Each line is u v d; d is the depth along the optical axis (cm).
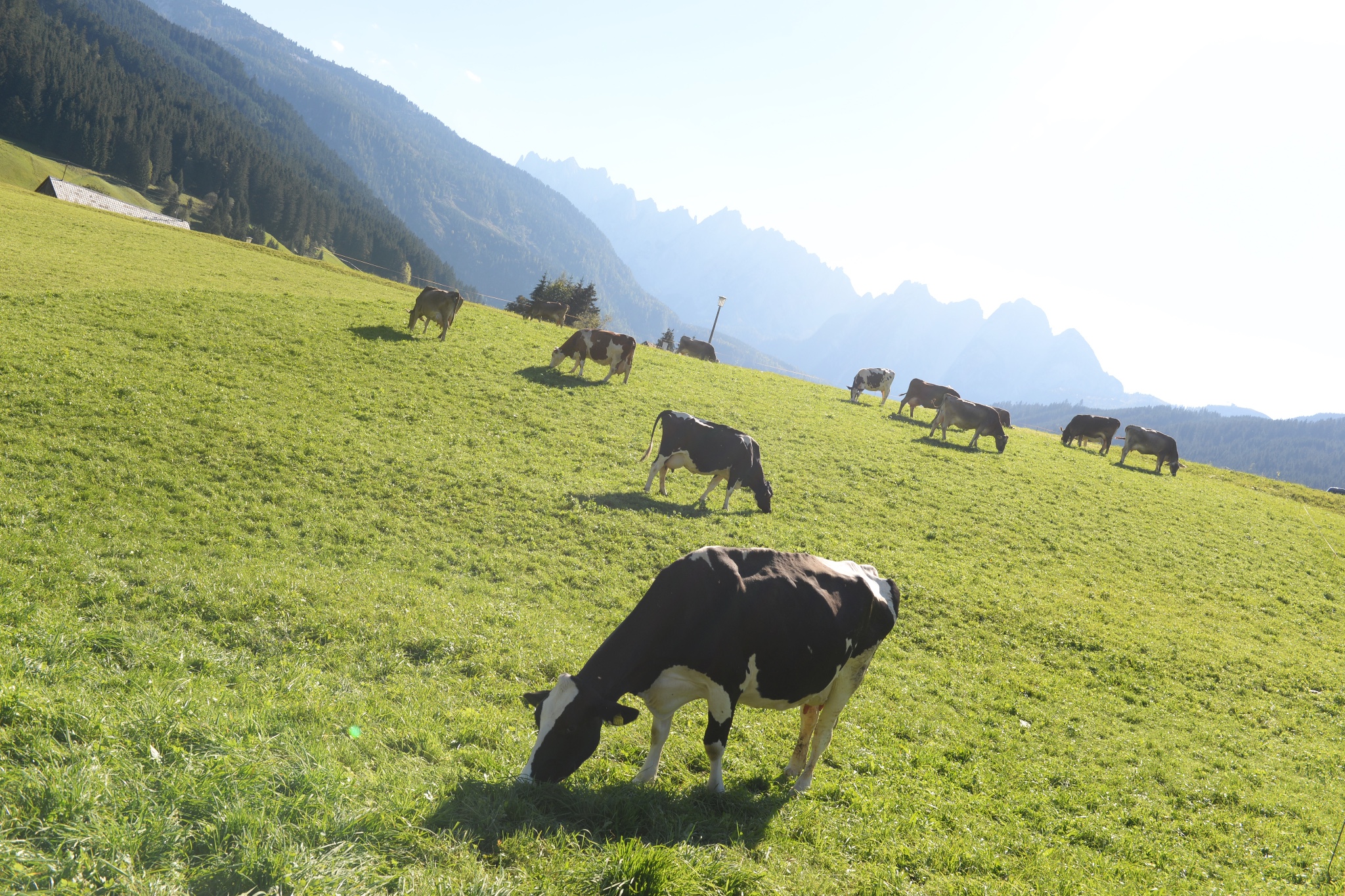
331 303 3516
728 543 1919
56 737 571
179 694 717
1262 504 3591
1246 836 1030
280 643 1065
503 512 1861
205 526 1481
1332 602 2420
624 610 1488
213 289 3266
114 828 458
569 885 546
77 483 1544
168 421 1920
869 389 4612
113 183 18238
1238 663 1791
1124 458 4066
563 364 3441
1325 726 1541
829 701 890
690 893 570
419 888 495
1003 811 976
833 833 795
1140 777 1180
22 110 17900
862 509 2431
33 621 872
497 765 757
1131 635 1839
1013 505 2769
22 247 3328
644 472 2372
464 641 1182
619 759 890
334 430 2128
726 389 3806
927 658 1545
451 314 3259
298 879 468
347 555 1488
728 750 987
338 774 622
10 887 404
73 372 2062
